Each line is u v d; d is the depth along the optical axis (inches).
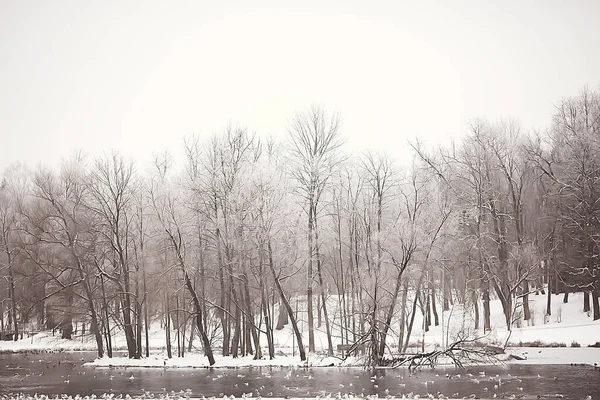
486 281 2292.1
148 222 2228.1
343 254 2527.1
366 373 1701.5
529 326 2389.3
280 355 2135.8
